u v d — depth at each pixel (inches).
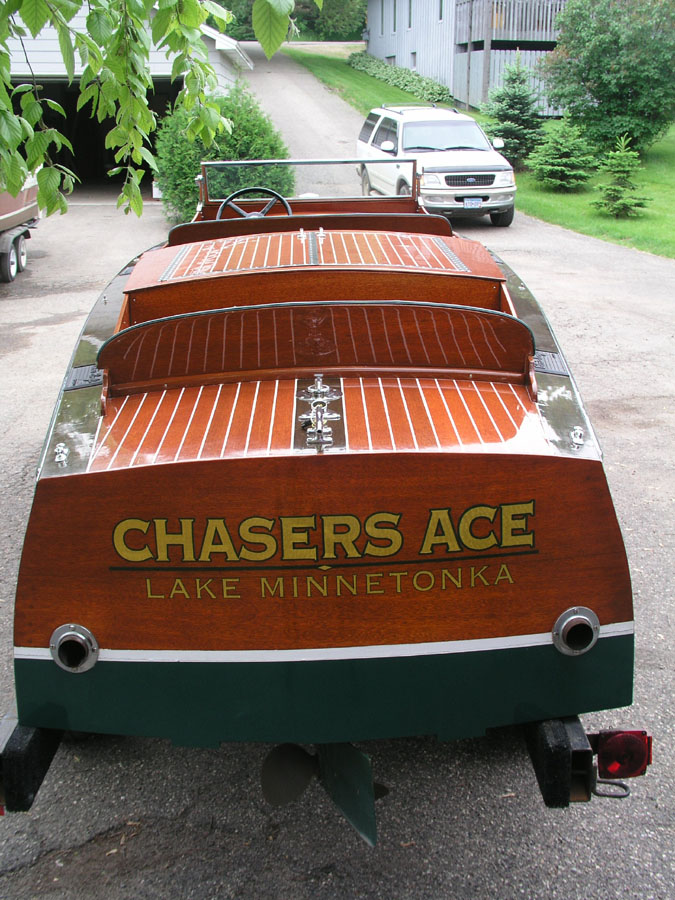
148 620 92.8
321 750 100.9
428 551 91.4
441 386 109.0
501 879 105.5
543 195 716.7
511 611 94.0
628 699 98.0
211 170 237.0
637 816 115.6
